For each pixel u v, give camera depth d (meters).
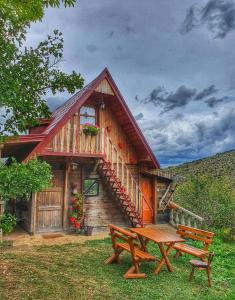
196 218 16.66
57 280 7.74
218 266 10.11
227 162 43.50
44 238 13.01
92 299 6.78
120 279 8.14
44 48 5.60
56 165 14.83
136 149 17.58
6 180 5.00
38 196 14.16
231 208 17.00
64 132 14.25
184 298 7.19
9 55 5.06
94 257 10.07
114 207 16.41
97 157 15.15
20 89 5.32
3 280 7.47
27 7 4.71
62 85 5.82
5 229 5.48
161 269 9.23
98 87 15.15
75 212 14.55
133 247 8.42
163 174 17.72
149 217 17.83
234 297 7.48
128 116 16.14
